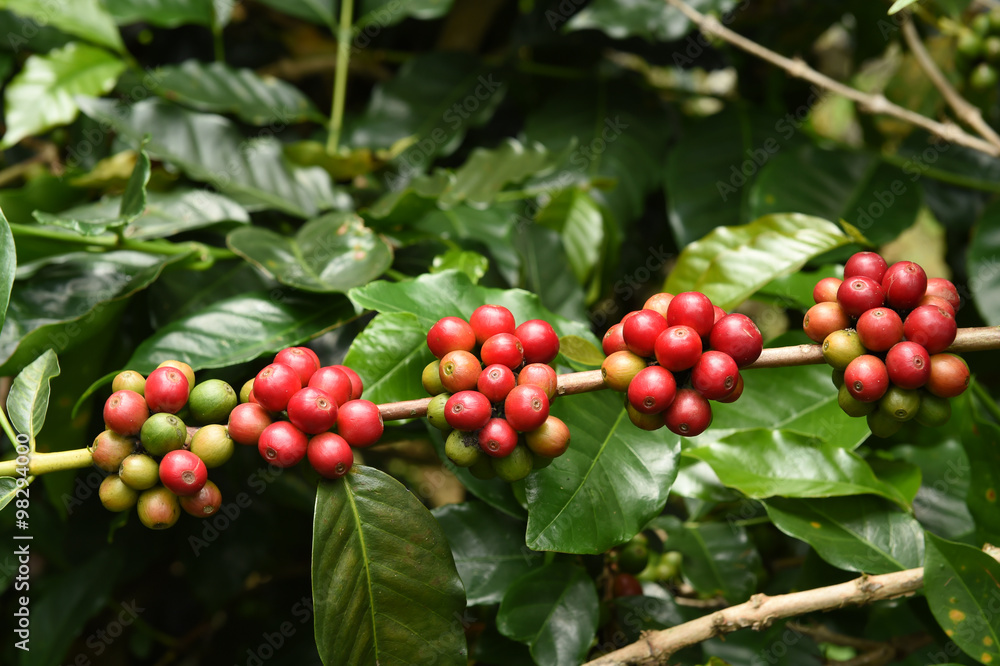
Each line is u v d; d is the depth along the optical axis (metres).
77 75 0.79
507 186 0.70
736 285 0.62
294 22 1.12
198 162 0.73
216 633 0.89
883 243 0.74
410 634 0.53
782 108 1.06
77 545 0.81
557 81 1.01
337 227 0.66
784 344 0.64
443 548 0.54
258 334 0.61
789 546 0.73
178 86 0.80
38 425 0.53
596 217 0.74
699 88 1.27
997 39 0.85
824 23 0.97
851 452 0.61
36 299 0.65
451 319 0.53
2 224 0.55
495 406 0.52
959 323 0.93
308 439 0.52
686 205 0.83
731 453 0.61
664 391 0.50
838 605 0.57
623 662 0.56
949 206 0.97
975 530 0.61
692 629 0.57
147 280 0.63
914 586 0.57
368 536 0.53
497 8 1.09
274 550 0.92
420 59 0.92
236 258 0.70
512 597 0.58
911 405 0.51
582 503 0.55
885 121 0.96
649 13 0.79
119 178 0.73
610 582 0.62
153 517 0.51
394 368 0.58
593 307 0.83
